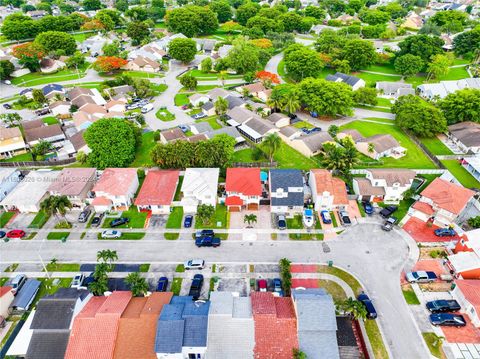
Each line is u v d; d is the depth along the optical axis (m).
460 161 102.94
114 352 52.53
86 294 60.31
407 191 87.88
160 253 74.75
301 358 51.56
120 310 56.91
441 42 176.00
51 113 136.38
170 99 147.38
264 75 151.00
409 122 115.06
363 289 66.62
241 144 113.62
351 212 85.38
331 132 117.38
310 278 68.88
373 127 123.81
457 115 119.94
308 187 92.19
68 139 116.88
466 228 80.00
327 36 185.75
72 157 108.12
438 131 113.56
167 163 96.06
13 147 109.69
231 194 85.81
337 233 79.56
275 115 125.44
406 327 59.97
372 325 60.31
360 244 76.69
